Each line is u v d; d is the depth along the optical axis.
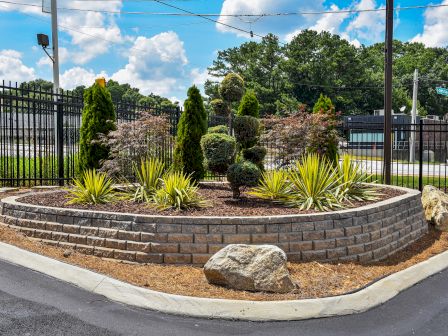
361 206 7.11
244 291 4.92
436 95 69.44
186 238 5.64
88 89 9.28
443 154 34.28
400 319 4.41
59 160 10.46
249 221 5.70
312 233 5.93
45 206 6.67
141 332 3.89
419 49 83.62
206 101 56.41
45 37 14.57
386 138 11.63
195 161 9.46
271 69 58.03
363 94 59.84
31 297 4.47
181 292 4.80
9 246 5.74
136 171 8.02
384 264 6.32
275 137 9.50
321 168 7.45
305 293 4.91
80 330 3.84
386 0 11.68
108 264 5.59
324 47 58.62
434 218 8.67
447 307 4.77
